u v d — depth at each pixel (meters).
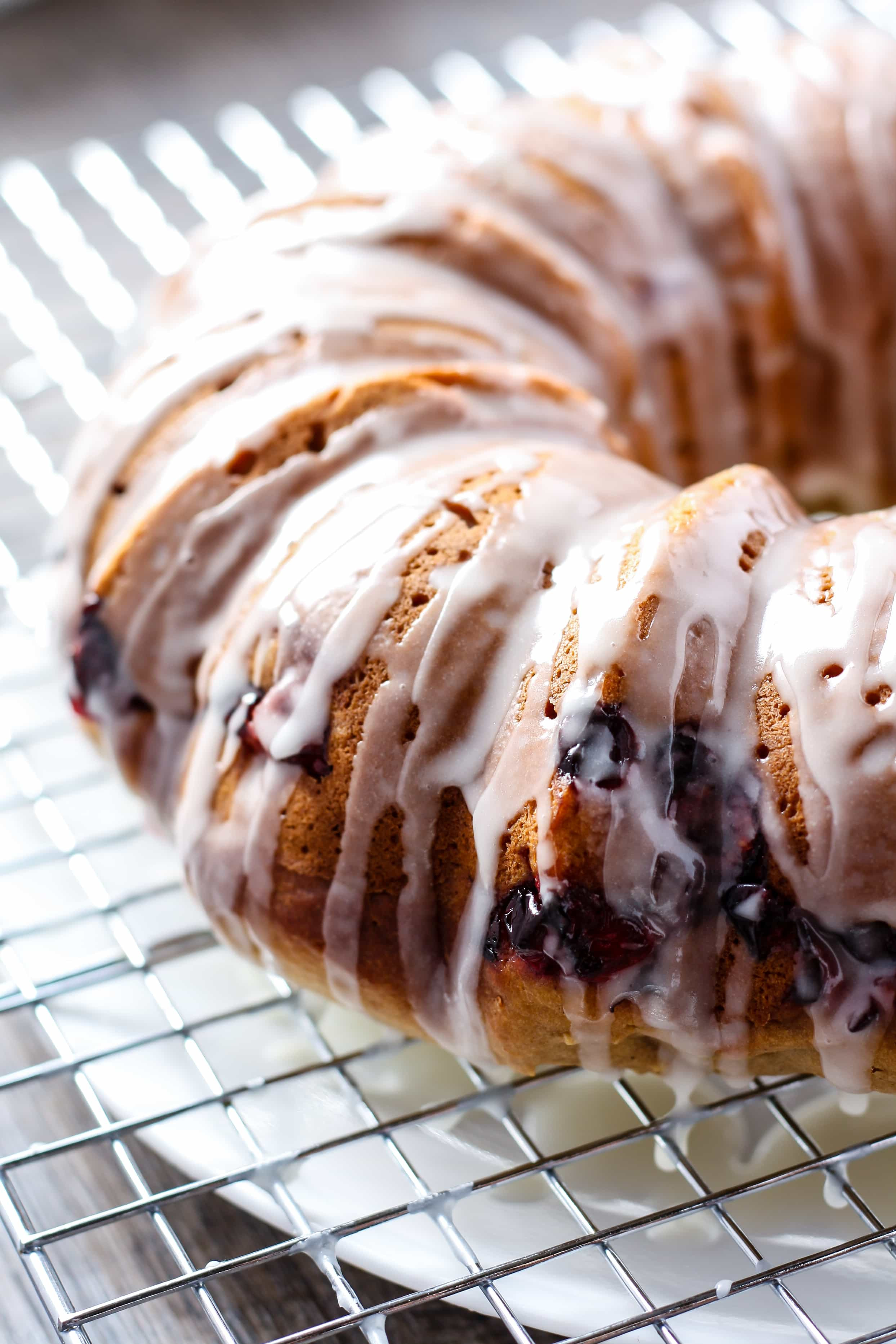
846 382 1.01
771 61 1.02
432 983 0.80
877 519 0.80
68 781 0.92
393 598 0.80
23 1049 0.88
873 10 1.34
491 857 0.78
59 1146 0.80
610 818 0.77
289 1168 0.80
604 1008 0.78
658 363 0.98
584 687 0.77
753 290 0.98
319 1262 0.77
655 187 0.97
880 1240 0.76
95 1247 0.82
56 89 1.45
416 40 1.47
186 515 0.84
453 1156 0.80
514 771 0.78
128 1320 0.81
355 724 0.79
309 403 0.84
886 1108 0.81
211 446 0.85
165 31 1.52
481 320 0.91
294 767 0.80
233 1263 0.77
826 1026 0.77
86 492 0.88
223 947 0.86
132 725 0.85
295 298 0.89
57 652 0.88
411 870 0.79
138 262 1.20
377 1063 0.83
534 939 0.77
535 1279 0.77
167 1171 0.84
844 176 0.98
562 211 0.96
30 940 0.87
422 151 0.97
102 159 1.27
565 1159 0.79
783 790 0.77
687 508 0.79
